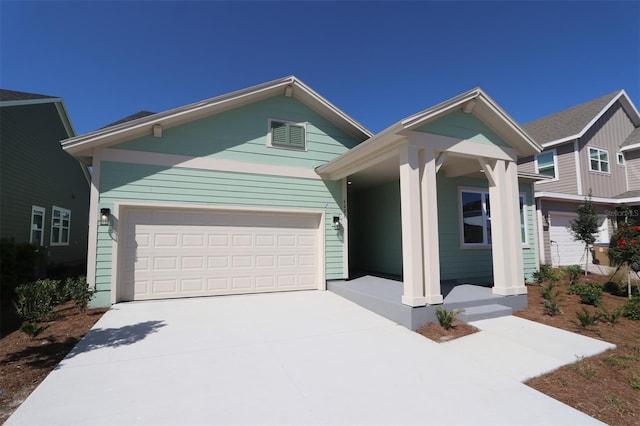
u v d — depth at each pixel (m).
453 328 5.21
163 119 7.18
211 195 7.73
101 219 6.80
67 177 14.83
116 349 4.24
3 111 10.02
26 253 8.23
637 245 7.64
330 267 8.66
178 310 6.32
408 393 3.13
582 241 11.91
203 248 7.66
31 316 5.29
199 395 3.05
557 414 2.79
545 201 12.05
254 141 8.24
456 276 9.12
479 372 3.62
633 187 15.70
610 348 4.36
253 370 3.63
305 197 8.62
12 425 2.54
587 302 6.83
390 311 5.77
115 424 2.57
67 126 14.45
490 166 6.79
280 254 8.36
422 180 5.91
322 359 3.96
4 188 10.04
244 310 6.37
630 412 2.85
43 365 3.75
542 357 4.06
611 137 15.77
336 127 9.16
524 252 10.12
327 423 2.61
